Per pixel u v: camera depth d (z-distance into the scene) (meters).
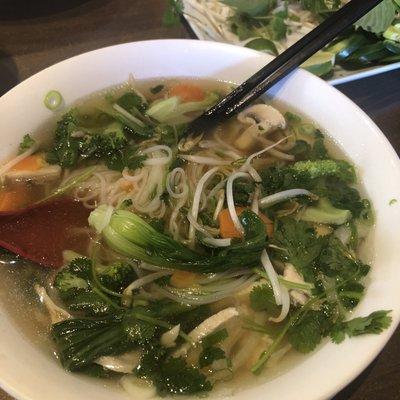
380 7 0.37
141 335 0.22
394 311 0.21
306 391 0.19
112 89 0.34
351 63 0.39
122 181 0.29
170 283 0.25
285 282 0.24
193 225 0.26
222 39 0.42
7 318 0.23
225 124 0.32
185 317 0.24
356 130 0.29
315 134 0.31
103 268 0.25
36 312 0.24
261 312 0.24
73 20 0.43
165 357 0.22
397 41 0.38
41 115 0.31
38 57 0.40
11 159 0.29
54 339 0.23
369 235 0.26
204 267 0.24
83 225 0.27
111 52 0.32
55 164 0.30
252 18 0.43
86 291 0.24
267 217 0.27
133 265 0.26
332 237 0.26
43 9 0.44
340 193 0.28
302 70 0.32
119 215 0.26
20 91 0.30
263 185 0.28
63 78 0.31
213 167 0.30
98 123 0.32
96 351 0.22
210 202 0.28
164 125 0.32
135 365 0.22
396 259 0.23
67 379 0.21
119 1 0.45
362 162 0.29
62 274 0.25
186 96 0.34
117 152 0.31
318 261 0.25
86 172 0.30
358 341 0.20
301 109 0.33
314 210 0.27
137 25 0.43
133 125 0.32
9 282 0.25
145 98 0.34
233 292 0.25
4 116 0.29
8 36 0.42
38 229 0.27
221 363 0.22
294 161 0.30
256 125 0.32
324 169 0.28
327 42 0.31
